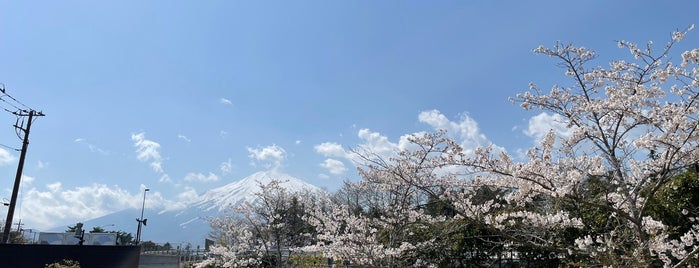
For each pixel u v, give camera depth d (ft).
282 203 50.85
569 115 22.11
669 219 24.85
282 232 49.78
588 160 17.95
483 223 21.43
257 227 49.80
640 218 17.17
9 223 65.82
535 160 17.29
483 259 33.30
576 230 23.70
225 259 52.39
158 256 65.05
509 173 18.12
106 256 53.26
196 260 71.51
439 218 32.17
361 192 36.04
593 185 20.03
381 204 34.06
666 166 17.03
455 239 32.89
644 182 18.75
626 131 18.88
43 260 49.32
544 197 22.21
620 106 18.28
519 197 18.85
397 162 27.04
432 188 24.47
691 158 17.47
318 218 40.60
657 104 18.85
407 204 31.63
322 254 41.75
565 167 18.06
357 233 33.06
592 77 22.29
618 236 19.36
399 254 31.73
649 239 17.12
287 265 45.96
